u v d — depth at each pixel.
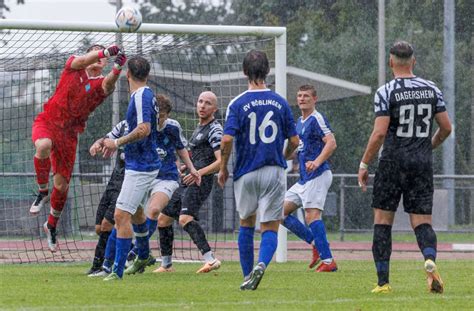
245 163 21.81
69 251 37.50
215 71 46.88
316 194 29.33
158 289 22.66
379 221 21.61
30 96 44.25
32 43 34.97
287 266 31.97
